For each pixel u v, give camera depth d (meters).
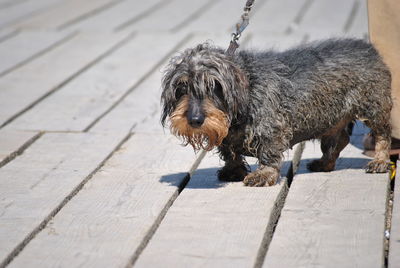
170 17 14.64
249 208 5.49
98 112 8.70
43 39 12.85
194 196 5.82
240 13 14.80
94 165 6.77
